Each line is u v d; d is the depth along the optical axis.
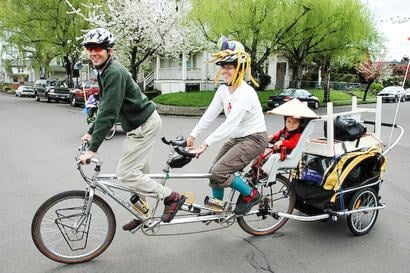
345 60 26.44
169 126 13.29
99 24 20.62
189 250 3.63
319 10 19.50
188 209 3.53
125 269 3.26
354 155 3.88
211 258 3.48
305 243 3.81
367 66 32.81
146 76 30.91
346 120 3.99
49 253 3.28
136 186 3.33
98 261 3.40
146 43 21.17
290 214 4.10
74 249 3.38
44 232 3.31
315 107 21.53
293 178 4.18
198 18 19.47
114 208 4.62
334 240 3.89
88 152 3.11
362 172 4.13
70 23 26.30
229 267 3.31
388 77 42.88
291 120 3.81
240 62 3.35
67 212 3.27
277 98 20.12
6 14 26.64
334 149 3.86
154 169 6.82
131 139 3.35
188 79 27.69
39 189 5.46
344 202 3.96
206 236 3.95
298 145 3.74
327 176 3.81
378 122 4.36
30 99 30.39
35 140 9.75
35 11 26.03
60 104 23.95
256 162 3.87
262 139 3.56
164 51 22.12
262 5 17.91
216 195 3.72
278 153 3.85
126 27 20.28
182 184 5.72
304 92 20.98
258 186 3.87
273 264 3.38
